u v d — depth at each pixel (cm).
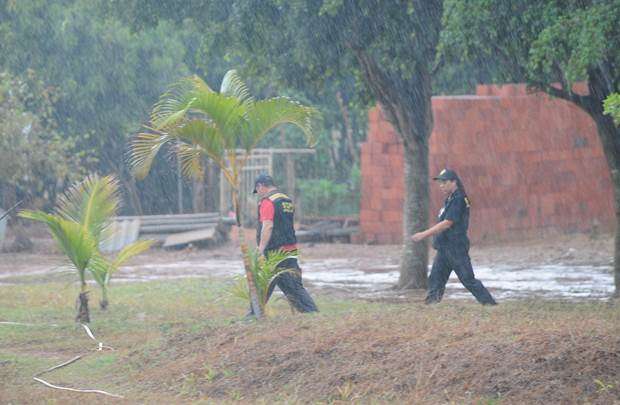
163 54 8850
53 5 8312
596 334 2373
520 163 7700
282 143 10325
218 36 4691
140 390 2506
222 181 8631
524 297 4459
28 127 7438
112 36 8531
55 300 4491
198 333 2939
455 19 3666
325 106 10856
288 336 2669
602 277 5347
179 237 7956
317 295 4675
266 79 5062
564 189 7856
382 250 7425
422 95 4834
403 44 4431
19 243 7875
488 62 4616
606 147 4216
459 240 3703
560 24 3444
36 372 2788
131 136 8775
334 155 11525
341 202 10269
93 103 8694
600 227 7906
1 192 7994
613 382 2128
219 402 2333
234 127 3206
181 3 4831
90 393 2484
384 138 7931
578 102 4228
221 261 6988
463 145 7538
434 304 3512
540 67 4072
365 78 4722
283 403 2259
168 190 10231
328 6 4103
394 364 2367
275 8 4509
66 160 7662
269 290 3356
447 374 2270
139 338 3303
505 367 2242
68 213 3797
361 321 2748
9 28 8012
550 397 2114
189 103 3092
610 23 3303
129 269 6362
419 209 4903
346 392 2270
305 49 4519
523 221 7700
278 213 3388
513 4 3631
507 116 7662
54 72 8400
